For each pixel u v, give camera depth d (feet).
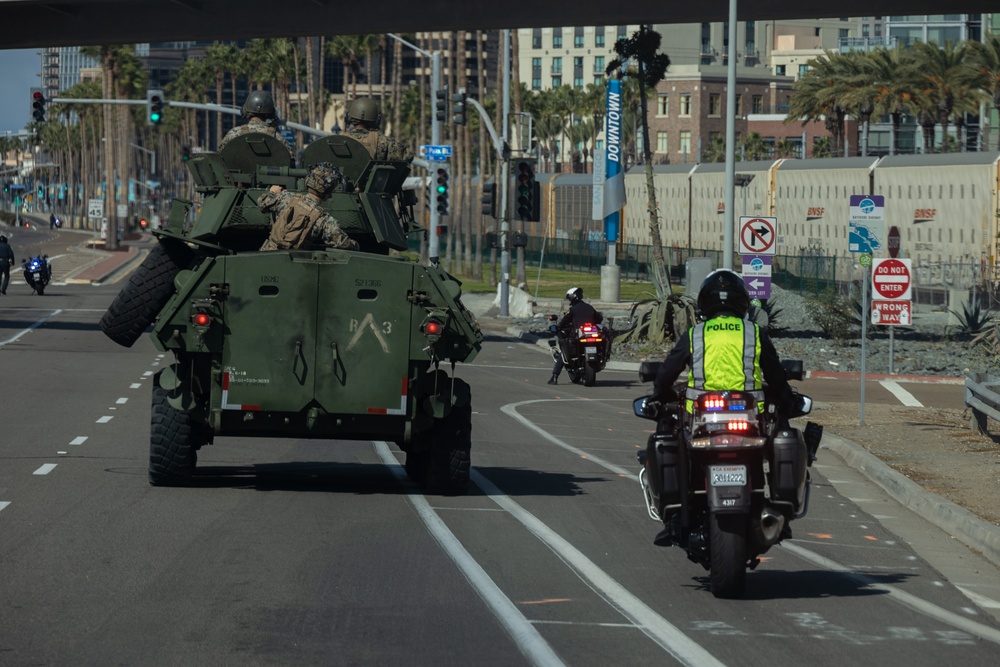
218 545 85.35
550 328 247.91
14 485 109.09
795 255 514.27
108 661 57.31
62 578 74.28
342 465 131.75
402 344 105.81
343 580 75.87
